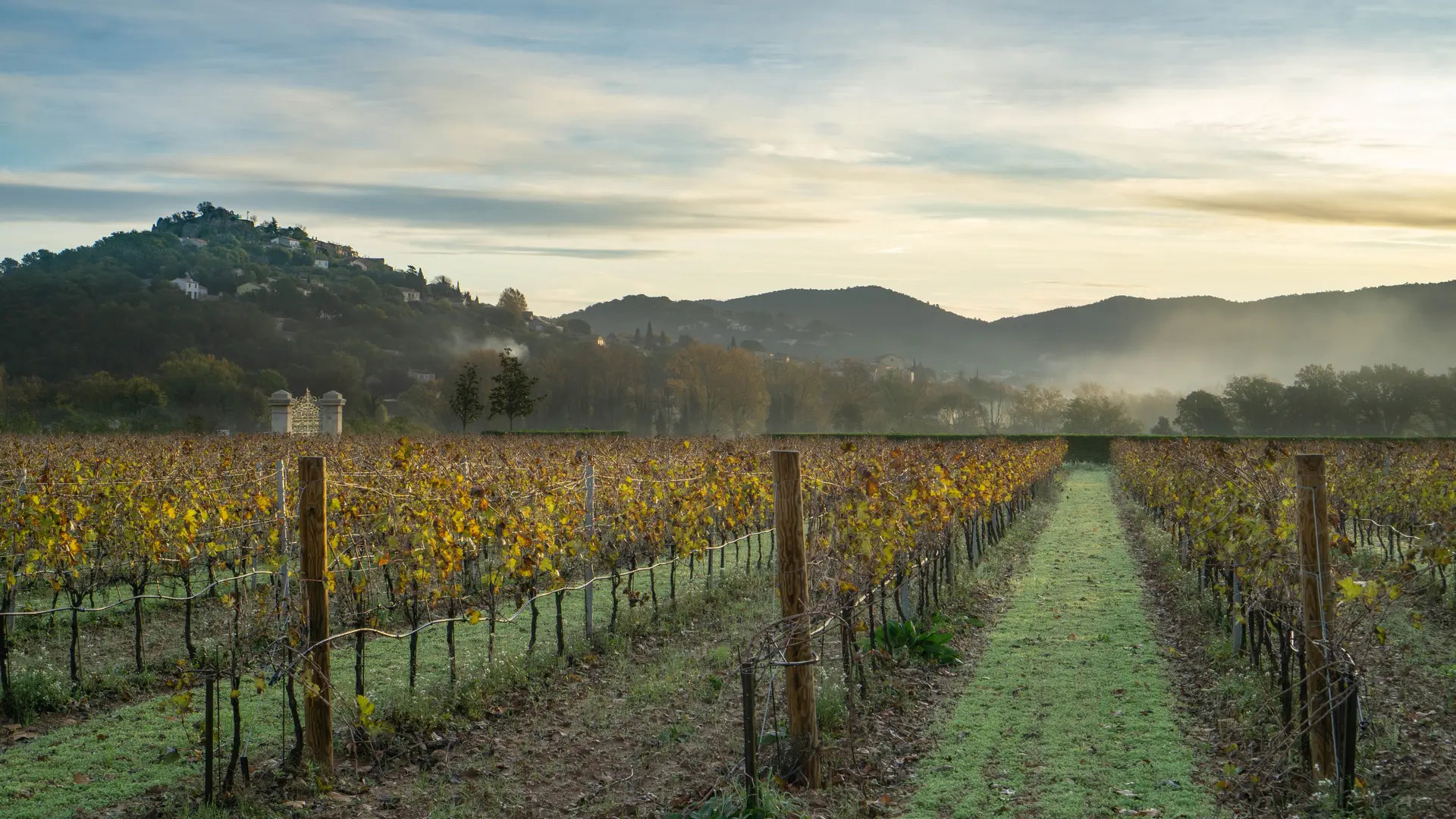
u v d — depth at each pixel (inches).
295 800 239.0
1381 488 631.8
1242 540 336.8
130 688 336.5
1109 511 989.8
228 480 502.9
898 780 253.3
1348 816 214.2
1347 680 225.8
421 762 268.4
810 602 276.7
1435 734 264.2
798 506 249.1
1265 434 3577.8
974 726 290.4
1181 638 401.1
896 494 370.3
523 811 235.0
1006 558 641.0
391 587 436.1
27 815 231.5
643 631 415.5
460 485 375.2
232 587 488.1
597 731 291.9
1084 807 228.4
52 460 604.1
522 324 6998.0
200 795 240.7
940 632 374.9
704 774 254.5
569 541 399.2
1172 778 244.4
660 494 471.8
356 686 315.3
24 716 304.7
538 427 4015.8
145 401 2363.4
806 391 4156.0
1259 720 281.7
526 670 347.6
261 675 251.6
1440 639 372.5
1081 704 309.3
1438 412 3432.6
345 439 1176.2
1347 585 235.3
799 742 246.5
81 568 401.7
